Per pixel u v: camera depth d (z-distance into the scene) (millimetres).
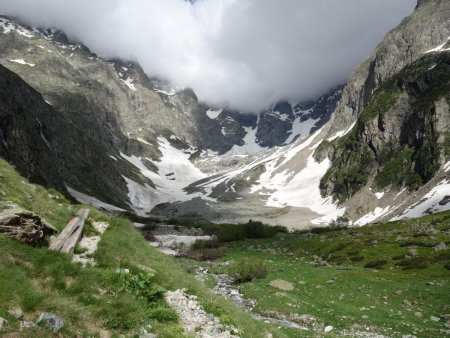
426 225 77625
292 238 82375
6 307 11008
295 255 63875
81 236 20797
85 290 14078
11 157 104562
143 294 16125
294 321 31109
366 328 28984
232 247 74688
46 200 23672
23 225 15805
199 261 61062
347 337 26469
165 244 85062
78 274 14969
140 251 22953
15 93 187250
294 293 37438
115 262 18703
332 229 99938
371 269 48281
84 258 18094
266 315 32438
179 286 20375
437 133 197875
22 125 134500
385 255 55875
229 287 41438
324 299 35312
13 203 19516
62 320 11492
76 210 23953
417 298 34625
